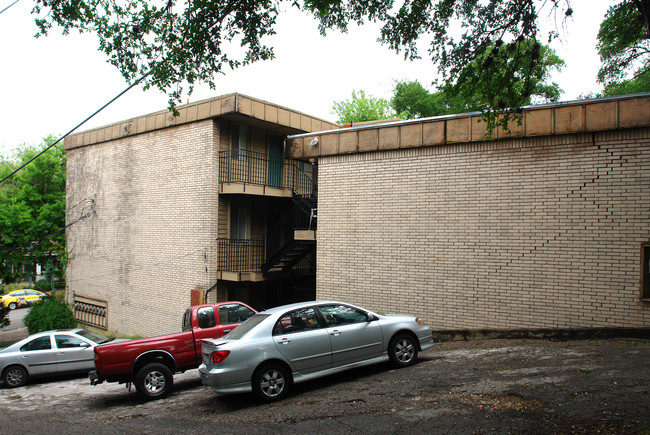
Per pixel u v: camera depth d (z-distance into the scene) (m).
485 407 5.90
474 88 8.51
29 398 10.96
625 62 19.67
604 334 9.01
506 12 8.03
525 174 9.95
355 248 12.15
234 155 16.19
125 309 18.45
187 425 6.72
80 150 21.27
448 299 10.75
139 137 18.23
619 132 9.04
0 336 24.89
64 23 7.64
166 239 16.95
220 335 9.85
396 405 6.38
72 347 13.46
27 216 22.36
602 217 9.15
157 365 9.06
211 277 15.54
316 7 8.45
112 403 9.29
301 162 18.48
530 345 9.05
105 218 19.64
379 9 8.86
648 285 8.73
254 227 17.31
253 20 7.94
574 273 9.37
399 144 11.53
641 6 6.04
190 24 7.72
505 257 10.11
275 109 16.31
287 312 7.75
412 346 8.61
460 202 10.70
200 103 15.86
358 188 12.20
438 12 8.48
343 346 7.88
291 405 6.96
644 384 6.07
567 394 5.99
